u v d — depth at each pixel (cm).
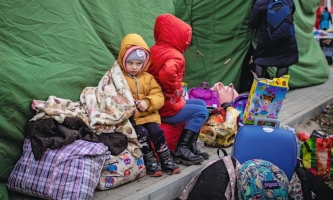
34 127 332
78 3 411
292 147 366
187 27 408
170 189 369
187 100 443
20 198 332
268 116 482
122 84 372
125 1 463
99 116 354
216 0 673
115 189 353
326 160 406
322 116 671
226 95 528
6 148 329
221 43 689
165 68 382
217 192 333
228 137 462
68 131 331
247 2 671
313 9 866
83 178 318
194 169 402
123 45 380
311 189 349
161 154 386
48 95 354
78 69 387
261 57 658
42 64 360
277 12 616
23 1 361
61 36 384
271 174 318
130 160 360
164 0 523
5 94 324
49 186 315
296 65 802
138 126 379
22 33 356
